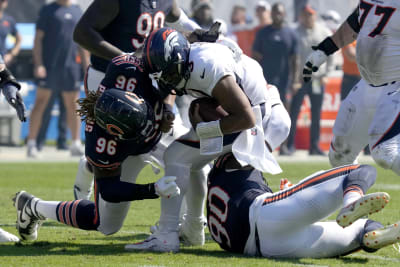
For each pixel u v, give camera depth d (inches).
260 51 1690.5
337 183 511.5
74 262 514.0
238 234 538.3
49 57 1683.1
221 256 542.0
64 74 1692.9
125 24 713.0
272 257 531.5
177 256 542.0
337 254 535.2
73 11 1684.3
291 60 1700.3
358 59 637.3
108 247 591.5
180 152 567.8
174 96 618.2
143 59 548.7
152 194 533.3
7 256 539.5
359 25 658.8
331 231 528.1
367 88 640.4
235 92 529.0
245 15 1913.1
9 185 1120.8
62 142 1959.9
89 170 734.5
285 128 607.8
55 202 604.4
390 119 594.9
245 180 550.0
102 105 527.2
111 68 554.9
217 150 540.1
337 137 671.8
